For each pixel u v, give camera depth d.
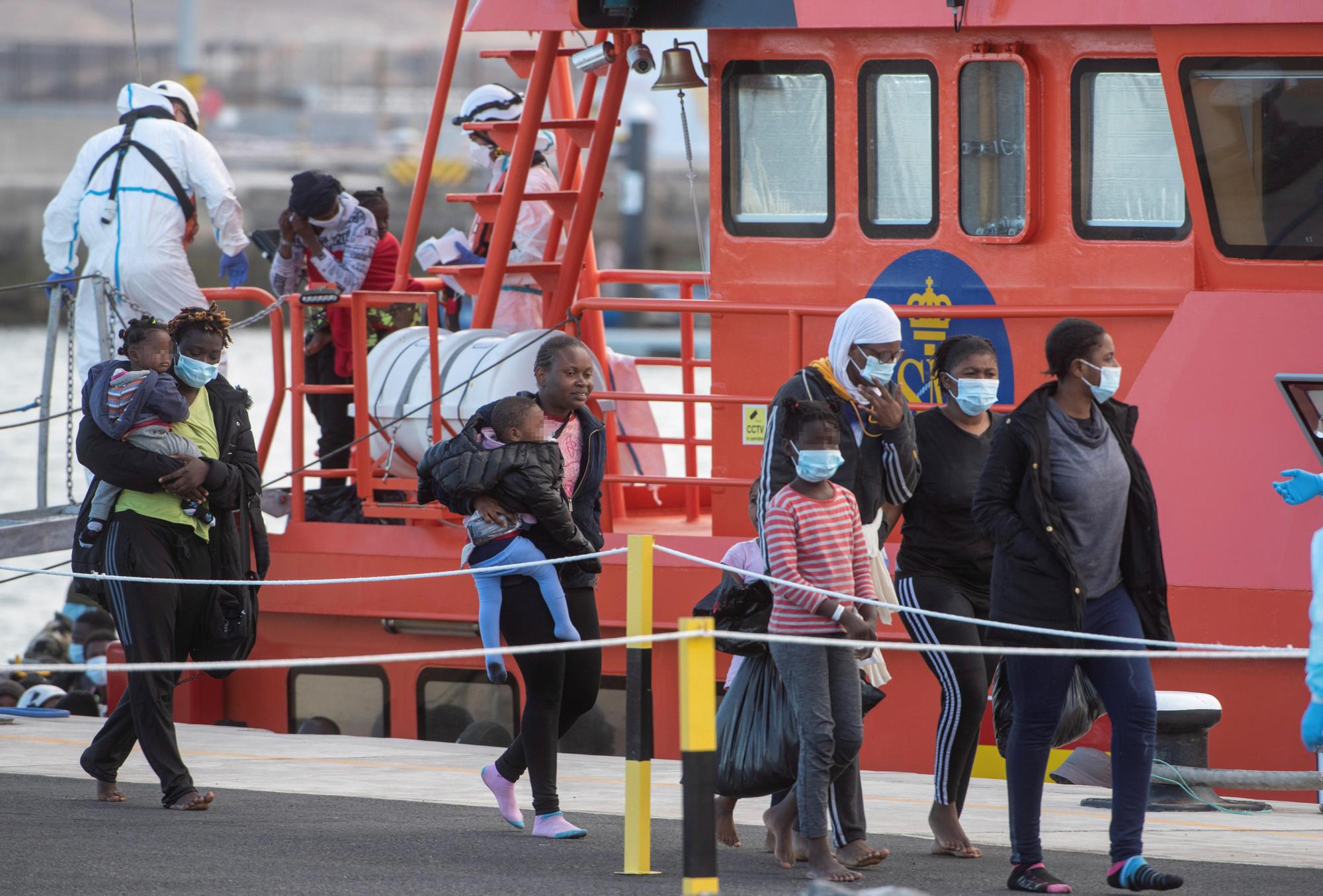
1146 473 20.95
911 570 23.09
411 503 36.25
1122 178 30.84
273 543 36.75
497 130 39.97
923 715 31.19
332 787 28.67
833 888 16.02
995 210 31.70
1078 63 30.89
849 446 22.53
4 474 98.94
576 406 24.52
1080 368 20.58
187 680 37.03
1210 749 29.31
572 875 21.52
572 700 24.89
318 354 39.56
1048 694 20.86
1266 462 29.05
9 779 29.22
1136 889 20.41
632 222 192.88
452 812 26.33
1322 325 28.89
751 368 33.53
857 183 32.53
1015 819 20.95
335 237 39.22
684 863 18.22
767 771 22.00
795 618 21.41
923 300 32.22
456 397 35.28
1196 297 29.75
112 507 25.77
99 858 22.42
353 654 36.41
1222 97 29.67
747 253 33.56
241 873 21.53
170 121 38.38
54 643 47.66
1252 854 23.41
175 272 37.69
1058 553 20.42
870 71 32.31
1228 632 29.11
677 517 40.69
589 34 39.06
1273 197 29.55
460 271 37.94
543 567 23.70
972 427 23.25
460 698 35.53
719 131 33.59
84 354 38.12
